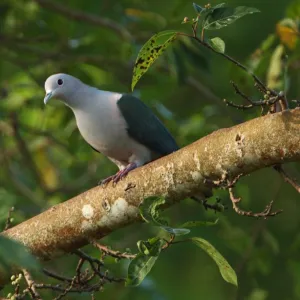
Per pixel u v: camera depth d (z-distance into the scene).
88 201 7.43
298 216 14.35
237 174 6.73
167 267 13.98
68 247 7.58
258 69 10.29
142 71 7.12
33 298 7.33
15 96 14.06
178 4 12.72
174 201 7.10
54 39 14.37
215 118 14.17
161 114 13.41
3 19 14.40
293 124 6.38
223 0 15.62
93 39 13.98
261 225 12.66
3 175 14.63
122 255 7.35
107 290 12.34
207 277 13.90
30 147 15.01
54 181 15.06
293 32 9.98
